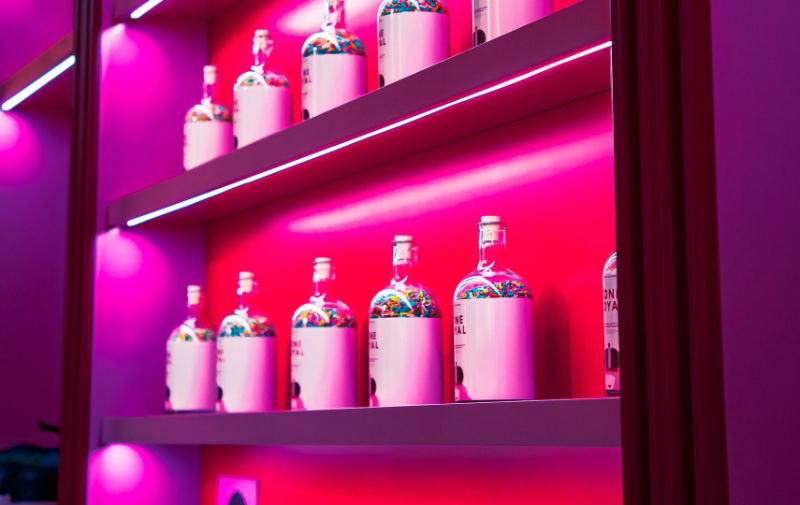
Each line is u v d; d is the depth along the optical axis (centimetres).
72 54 226
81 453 200
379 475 166
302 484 184
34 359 268
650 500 89
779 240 92
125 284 209
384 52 145
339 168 171
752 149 92
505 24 130
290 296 193
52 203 275
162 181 208
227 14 221
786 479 89
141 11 215
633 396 91
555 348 135
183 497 212
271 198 196
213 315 217
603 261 129
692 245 88
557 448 133
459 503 148
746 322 89
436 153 158
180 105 220
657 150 91
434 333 140
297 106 196
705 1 91
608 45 105
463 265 151
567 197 135
